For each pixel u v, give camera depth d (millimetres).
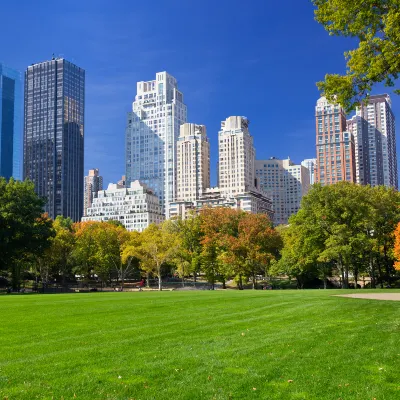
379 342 16219
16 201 76625
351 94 24828
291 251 87312
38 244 78625
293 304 29531
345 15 23188
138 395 10734
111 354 14664
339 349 15109
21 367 13156
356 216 70062
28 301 35781
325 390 10938
